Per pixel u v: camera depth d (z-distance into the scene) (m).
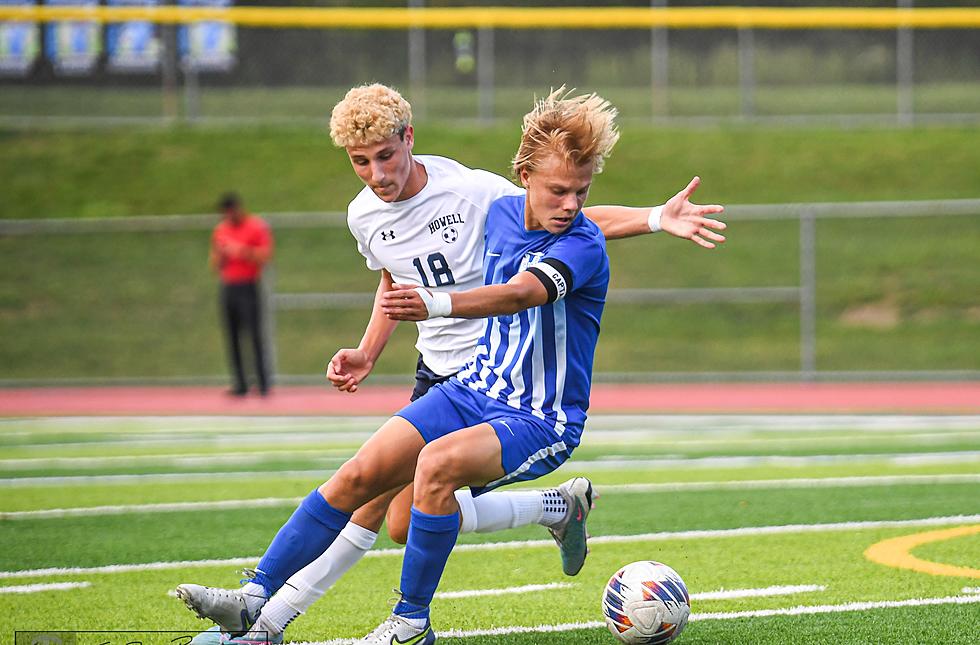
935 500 25.08
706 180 75.44
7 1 81.38
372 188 15.05
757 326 62.25
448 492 13.39
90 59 82.31
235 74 82.44
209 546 21.39
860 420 42.06
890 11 69.94
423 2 80.75
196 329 61.66
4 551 21.00
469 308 12.96
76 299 63.41
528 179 13.80
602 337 61.94
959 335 60.31
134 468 31.75
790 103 82.50
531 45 81.88
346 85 82.62
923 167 76.50
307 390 54.09
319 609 16.80
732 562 19.47
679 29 82.19
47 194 74.12
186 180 75.50
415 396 17.17
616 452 34.16
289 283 65.00
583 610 16.58
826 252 67.31
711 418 43.41
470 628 15.66
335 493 13.84
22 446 37.00
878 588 17.38
